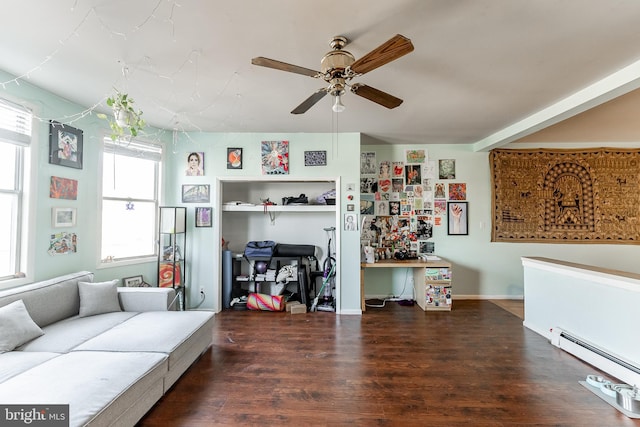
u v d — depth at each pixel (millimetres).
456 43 2016
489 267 4848
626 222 4652
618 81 2395
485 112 3311
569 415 1948
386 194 4895
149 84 2672
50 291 2555
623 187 4676
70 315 2721
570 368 2559
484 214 4852
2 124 2521
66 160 3027
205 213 4121
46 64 2354
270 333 3355
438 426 1848
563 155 4762
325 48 2088
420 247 4859
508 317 3926
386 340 3160
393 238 4867
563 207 4738
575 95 2809
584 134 4344
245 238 4793
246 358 2736
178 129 4027
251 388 2252
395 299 4809
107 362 1872
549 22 1793
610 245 4656
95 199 3357
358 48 2094
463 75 2461
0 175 2561
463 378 2400
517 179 4789
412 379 2383
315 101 2225
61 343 2160
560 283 3027
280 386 2279
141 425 1841
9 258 2621
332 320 3814
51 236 2898
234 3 1649
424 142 4762
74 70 2447
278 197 4785
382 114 3391
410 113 3352
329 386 2283
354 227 4152
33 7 1697
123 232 3699
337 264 4141
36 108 2740
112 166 3598
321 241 4781
